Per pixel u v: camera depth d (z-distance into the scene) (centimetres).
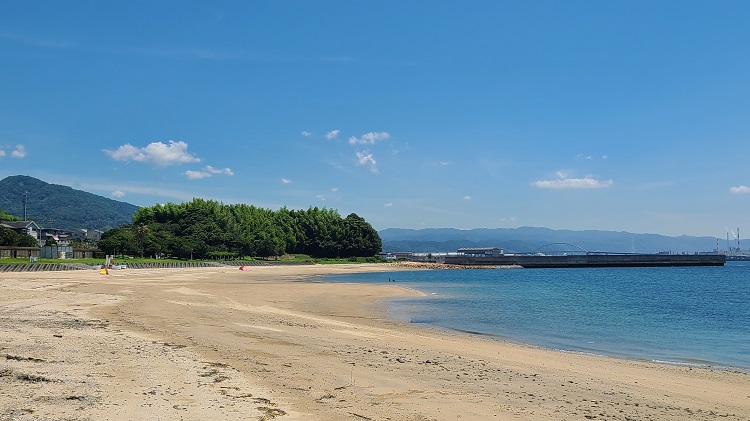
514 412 1109
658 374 1709
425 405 1124
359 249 18325
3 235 10362
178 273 8400
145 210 16075
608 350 2266
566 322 3219
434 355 1822
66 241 17125
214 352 1606
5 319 2189
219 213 16200
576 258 16450
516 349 2153
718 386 1545
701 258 16950
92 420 884
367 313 3438
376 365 1542
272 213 18488
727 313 3878
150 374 1247
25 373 1180
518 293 5681
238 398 1083
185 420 915
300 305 3791
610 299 5034
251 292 4850
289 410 1020
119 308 2800
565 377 1563
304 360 1562
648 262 16650
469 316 3422
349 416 1006
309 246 18075
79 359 1375
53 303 2966
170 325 2200
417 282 8025
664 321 3353
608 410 1180
